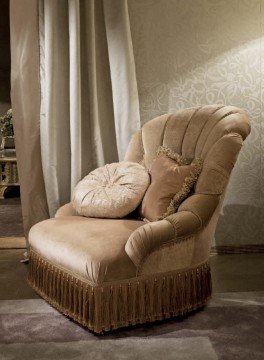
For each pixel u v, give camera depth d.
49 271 2.05
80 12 2.75
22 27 2.71
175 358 1.59
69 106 2.80
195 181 2.06
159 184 2.12
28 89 2.74
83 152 2.83
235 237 2.97
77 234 1.95
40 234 2.12
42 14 2.74
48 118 2.72
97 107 2.78
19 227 3.81
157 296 1.87
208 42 2.84
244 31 2.85
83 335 1.79
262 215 2.97
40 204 2.82
